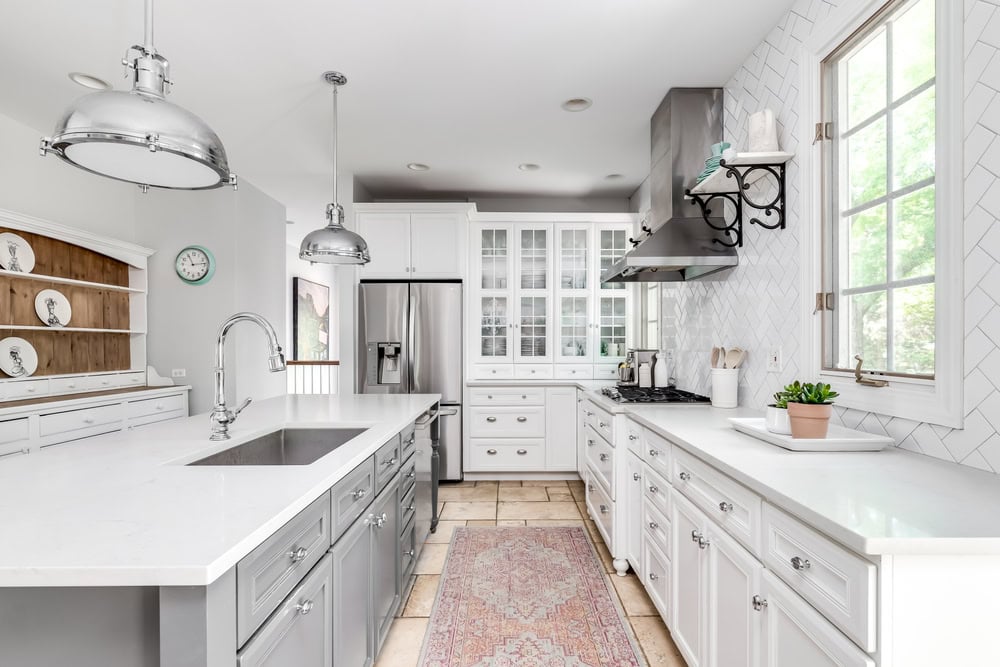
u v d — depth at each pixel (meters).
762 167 2.16
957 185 1.30
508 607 2.29
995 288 1.21
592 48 2.43
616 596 2.38
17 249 3.13
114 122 1.14
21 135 3.22
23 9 2.11
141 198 4.11
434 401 2.95
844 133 1.84
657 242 2.67
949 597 0.85
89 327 3.65
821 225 1.92
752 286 2.44
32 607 0.86
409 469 2.41
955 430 1.33
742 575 1.30
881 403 1.58
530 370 4.67
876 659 0.85
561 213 4.68
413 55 2.49
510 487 4.29
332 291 9.48
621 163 4.10
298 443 2.10
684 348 3.50
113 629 0.85
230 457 1.72
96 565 0.76
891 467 1.30
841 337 1.86
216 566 0.76
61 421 3.00
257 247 4.51
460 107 3.06
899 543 0.83
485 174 4.39
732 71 2.64
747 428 1.74
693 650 1.66
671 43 2.39
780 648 1.13
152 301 4.10
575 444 4.48
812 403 1.54
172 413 3.87
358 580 1.56
